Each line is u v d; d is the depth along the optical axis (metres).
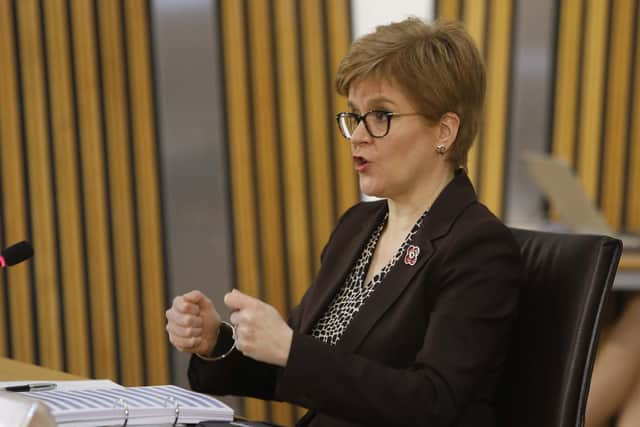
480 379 5.01
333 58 14.71
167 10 14.32
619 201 15.80
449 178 5.77
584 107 15.57
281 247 14.94
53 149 14.30
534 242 5.77
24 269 14.38
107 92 14.32
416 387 4.84
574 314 5.25
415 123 5.48
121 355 14.71
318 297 6.08
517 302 5.27
